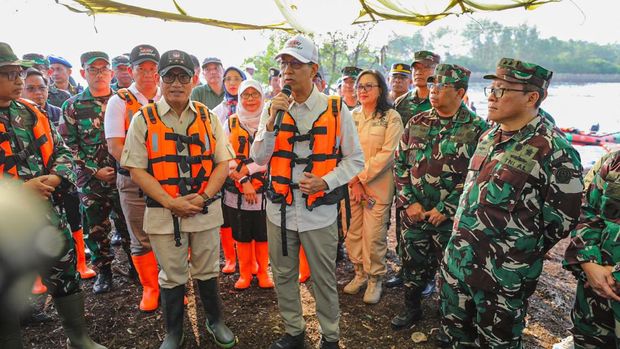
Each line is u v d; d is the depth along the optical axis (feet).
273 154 8.23
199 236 8.66
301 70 7.71
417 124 9.61
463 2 7.50
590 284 6.56
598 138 41.19
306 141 8.05
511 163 6.64
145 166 8.35
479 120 8.98
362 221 11.38
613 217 6.49
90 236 11.17
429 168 9.29
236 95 13.23
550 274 13.64
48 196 7.63
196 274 8.90
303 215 8.14
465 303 7.30
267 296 11.32
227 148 9.04
